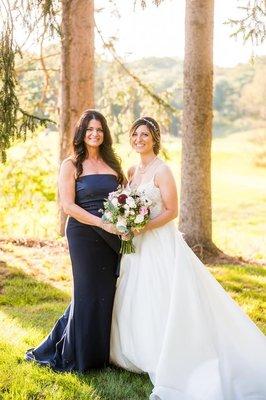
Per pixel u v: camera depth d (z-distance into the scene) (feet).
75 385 12.85
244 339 13.25
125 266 13.97
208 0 27.91
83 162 14.07
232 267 27.55
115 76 40.52
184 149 29.14
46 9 17.90
